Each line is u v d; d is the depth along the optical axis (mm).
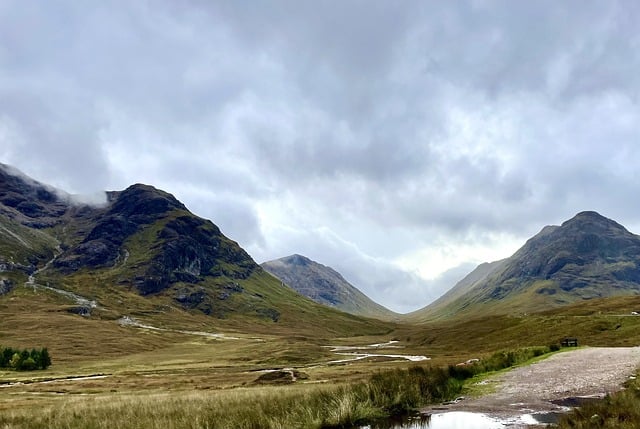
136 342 194875
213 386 68750
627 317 88188
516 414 17625
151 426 19422
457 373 29984
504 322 149500
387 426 16844
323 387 27359
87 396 57750
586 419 14789
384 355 142250
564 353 40281
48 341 181000
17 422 26031
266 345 185500
